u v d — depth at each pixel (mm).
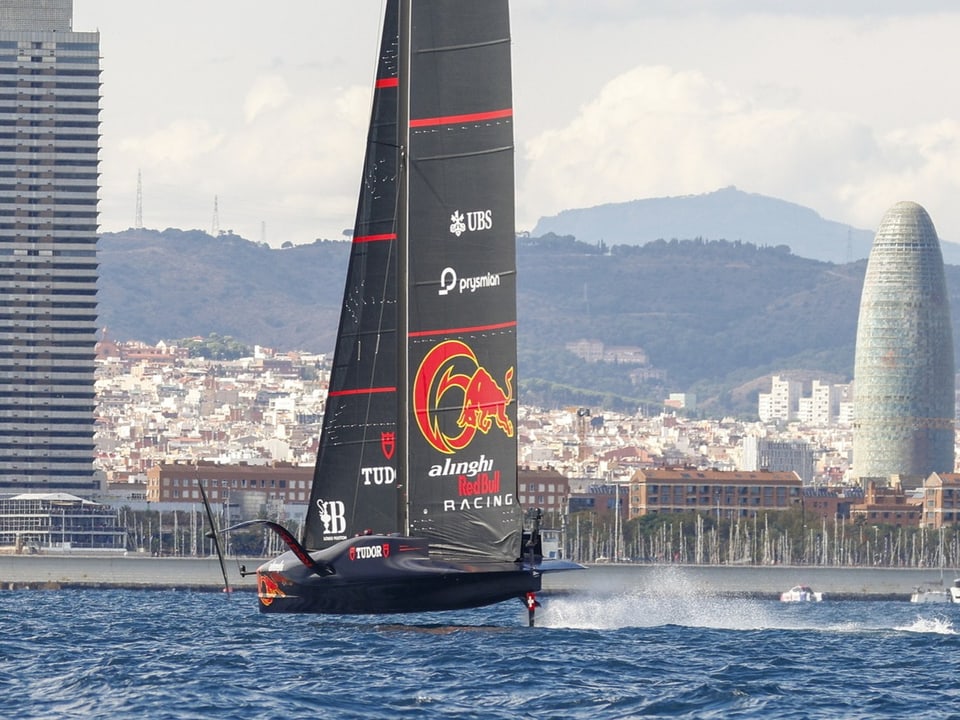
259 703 199500
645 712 198000
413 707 197750
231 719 188875
